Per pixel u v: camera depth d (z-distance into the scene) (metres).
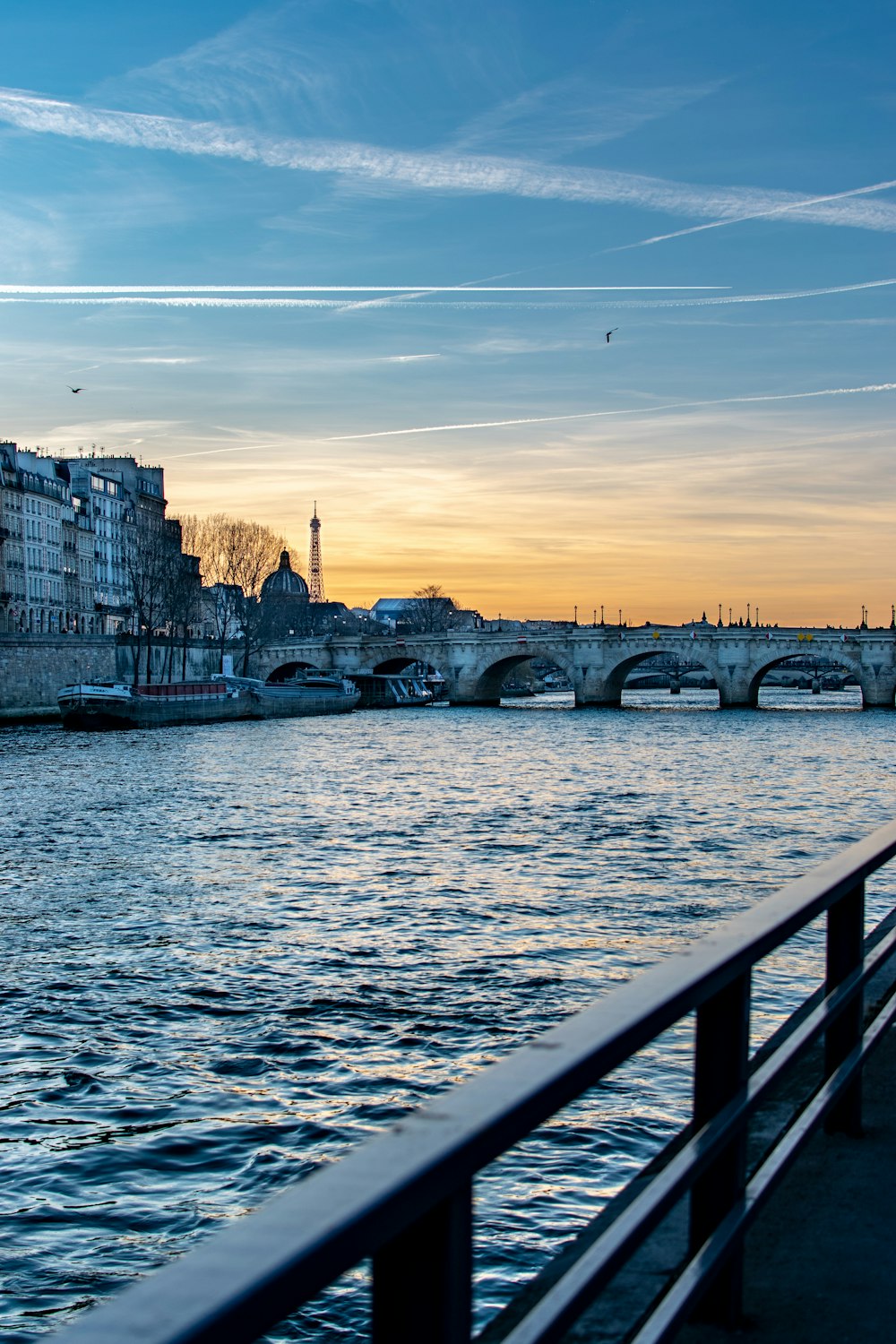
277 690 162.62
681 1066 21.59
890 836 7.54
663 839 49.53
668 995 3.93
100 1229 16.80
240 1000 26.58
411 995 26.92
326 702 170.50
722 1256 4.81
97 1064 22.83
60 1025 25.02
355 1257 2.45
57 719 135.25
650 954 30.44
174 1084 21.81
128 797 63.38
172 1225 16.95
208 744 106.12
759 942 4.82
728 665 172.12
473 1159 2.82
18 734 114.25
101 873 41.50
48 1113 20.59
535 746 105.00
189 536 188.00
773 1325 5.49
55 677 135.50
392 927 33.12
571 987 27.55
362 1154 2.73
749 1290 5.82
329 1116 20.44
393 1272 2.86
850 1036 7.33
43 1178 18.22
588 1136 18.77
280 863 43.38
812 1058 8.23
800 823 55.25
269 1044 23.81
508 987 27.47
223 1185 18.06
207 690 143.75
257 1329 2.17
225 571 183.12
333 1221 2.43
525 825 53.28
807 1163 7.27
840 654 167.50
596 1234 4.94
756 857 45.44
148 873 41.50
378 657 192.38
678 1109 19.80
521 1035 24.41
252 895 37.53
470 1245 2.90
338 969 29.02
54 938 32.16
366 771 79.81
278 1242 2.35
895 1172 7.12
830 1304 5.68
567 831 51.41
